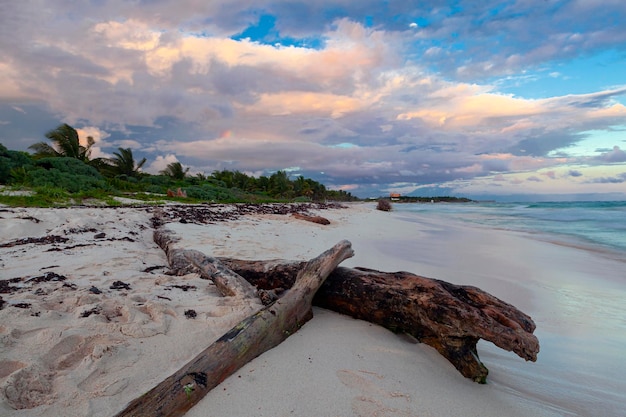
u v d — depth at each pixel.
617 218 21.97
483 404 2.55
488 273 7.05
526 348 2.76
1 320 2.78
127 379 2.38
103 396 2.20
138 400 2.12
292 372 2.68
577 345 3.85
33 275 4.16
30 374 2.22
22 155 18.89
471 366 2.92
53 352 2.50
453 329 3.01
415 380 2.74
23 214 7.71
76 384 2.25
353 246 9.23
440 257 8.55
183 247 6.17
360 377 2.67
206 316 3.36
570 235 14.05
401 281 3.61
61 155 29.05
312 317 3.78
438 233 14.22
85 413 2.04
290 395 2.39
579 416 2.53
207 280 4.57
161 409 2.09
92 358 2.48
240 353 2.67
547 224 18.94
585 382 3.05
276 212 17.62
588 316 4.75
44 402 2.07
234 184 55.28
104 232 6.93
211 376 2.41
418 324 3.32
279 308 3.25
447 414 2.37
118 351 2.62
